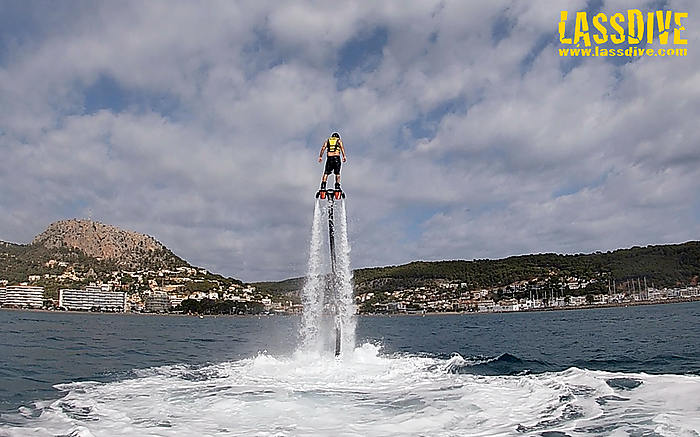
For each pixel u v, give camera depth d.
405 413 12.12
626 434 9.86
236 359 23.92
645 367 18.16
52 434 10.43
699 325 44.34
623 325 51.03
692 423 10.38
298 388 15.38
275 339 40.25
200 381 16.98
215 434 10.48
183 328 65.81
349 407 12.78
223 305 161.75
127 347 31.41
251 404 13.17
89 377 18.12
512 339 37.59
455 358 22.66
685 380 14.84
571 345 29.73
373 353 23.50
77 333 46.56
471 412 12.11
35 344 32.00
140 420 11.64
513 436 10.09
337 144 20.89
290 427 10.98
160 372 19.34
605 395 13.34
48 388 15.76
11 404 13.34
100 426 11.12
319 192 21.20
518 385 15.43
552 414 11.67
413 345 32.66
